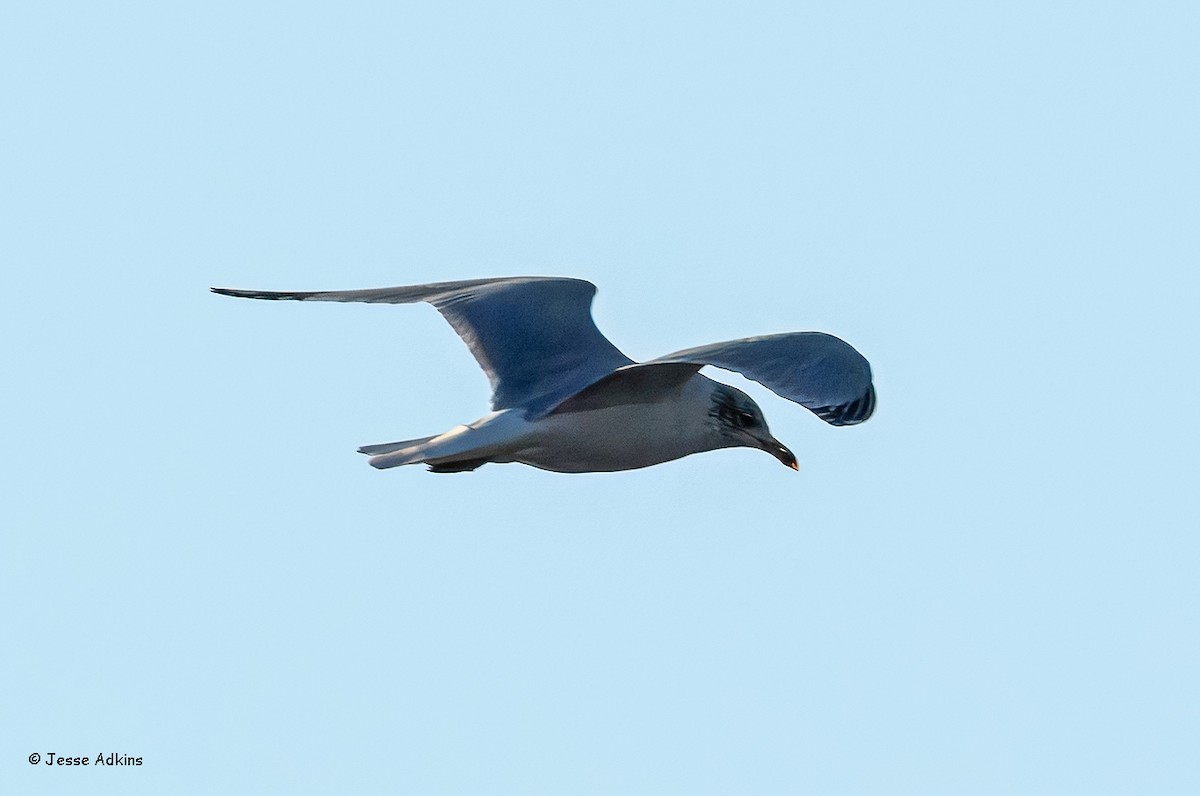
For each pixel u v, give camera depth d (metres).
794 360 17.05
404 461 18.31
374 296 19.33
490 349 19.03
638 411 18.73
